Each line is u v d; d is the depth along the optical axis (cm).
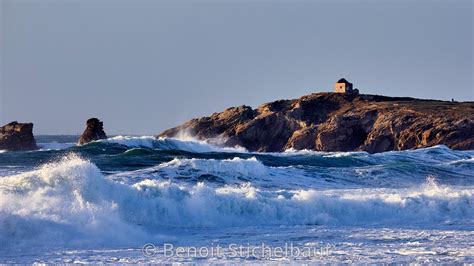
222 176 14025
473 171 18875
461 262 7088
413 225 9650
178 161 14325
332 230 9131
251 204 9856
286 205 9988
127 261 7056
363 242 8194
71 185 9112
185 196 9731
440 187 14825
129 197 9369
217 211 9675
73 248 7594
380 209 10269
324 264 6981
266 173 14712
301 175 15088
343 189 13738
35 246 7581
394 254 7456
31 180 9088
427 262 7075
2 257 7100
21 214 8031
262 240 8344
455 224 9750
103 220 8388
